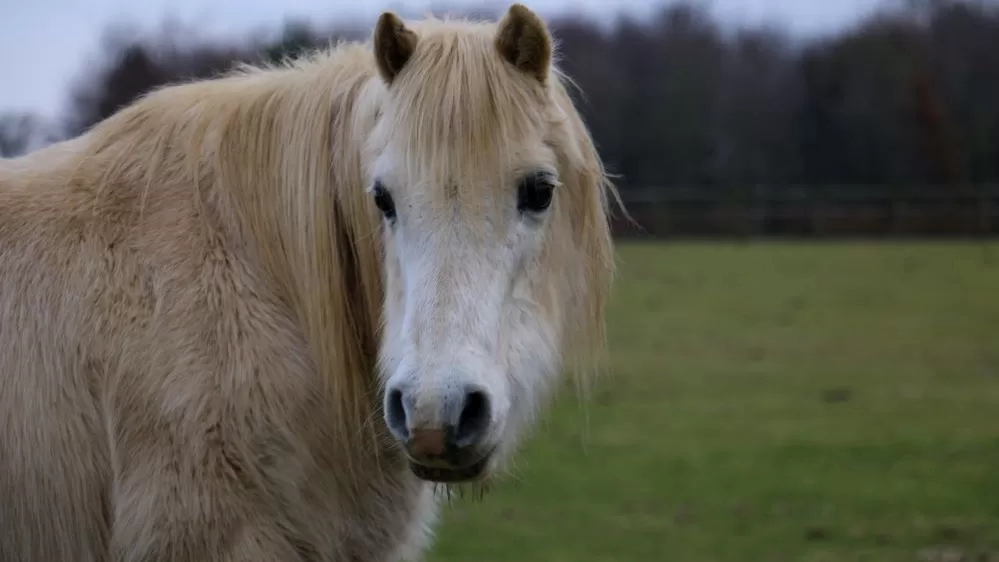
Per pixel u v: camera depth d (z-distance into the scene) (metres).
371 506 2.92
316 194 2.87
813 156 40.22
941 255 25.25
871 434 9.48
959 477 8.00
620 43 41.66
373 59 2.94
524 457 8.80
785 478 8.03
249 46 27.84
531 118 2.64
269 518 2.71
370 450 2.88
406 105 2.59
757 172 39.22
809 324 16.19
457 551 6.33
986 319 16.42
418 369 2.42
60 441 2.71
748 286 20.61
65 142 3.11
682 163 38.75
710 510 7.20
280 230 2.89
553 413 10.60
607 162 38.59
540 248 2.71
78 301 2.74
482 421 2.43
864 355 13.62
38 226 2.83
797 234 31.62
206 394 2.66
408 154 2.55
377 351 2.84
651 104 38.94
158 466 2.64
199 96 3.05
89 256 2.78
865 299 18.70
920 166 39.50
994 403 10.80
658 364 13.13
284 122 2.95
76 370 2.71
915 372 12.49
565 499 7.53
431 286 2.49
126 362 2.67
